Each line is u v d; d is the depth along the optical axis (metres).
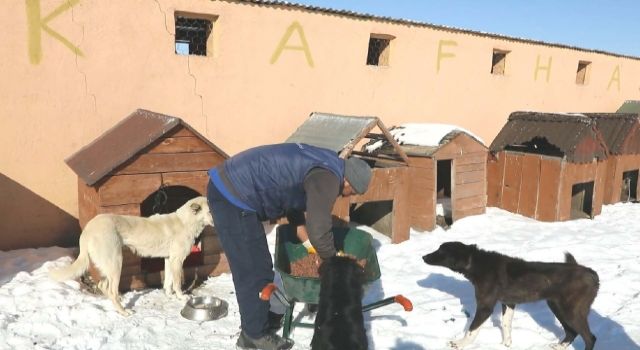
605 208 8.15
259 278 3.26
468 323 3.89
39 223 5.31
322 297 2.82
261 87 6.45
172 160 4.24
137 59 5.57
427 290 4.55
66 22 5.14
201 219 4.21
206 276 4.61
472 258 3.54
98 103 5.43
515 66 9.38
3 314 3.57
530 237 6.37
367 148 6.48
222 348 3.39
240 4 6.12
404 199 5.86
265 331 3.32
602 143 7.33
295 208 3.21
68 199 5.43
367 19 7.27
